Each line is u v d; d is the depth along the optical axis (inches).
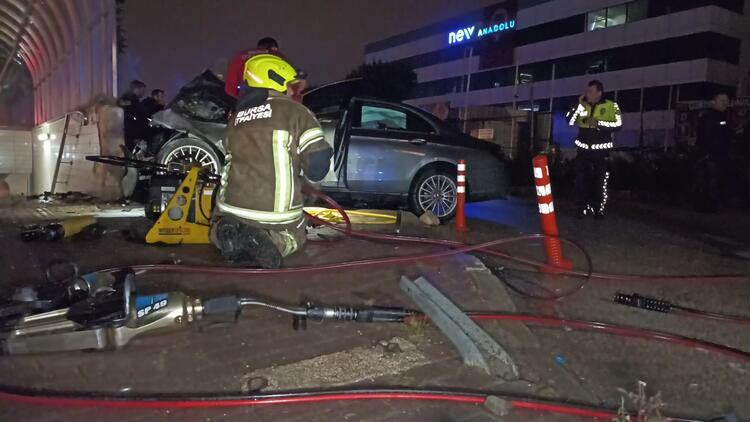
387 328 138.6
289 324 138.2
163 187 207.3
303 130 158.2
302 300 150.5
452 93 2501.2
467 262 184.5
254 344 126.6
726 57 1628.9
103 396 100.7
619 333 147.8
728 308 170.6
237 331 132.0
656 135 1688.0
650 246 254.4
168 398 100.7
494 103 2266.2
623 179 597.3
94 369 111.8
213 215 166.9
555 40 2010.3
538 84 2087.8
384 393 107.1
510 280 183.8
